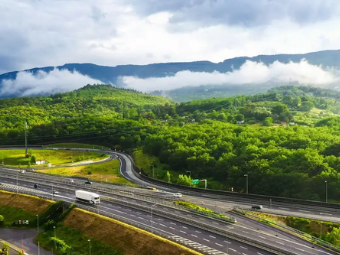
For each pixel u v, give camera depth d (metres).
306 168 196.25
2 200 175.00
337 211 142.88
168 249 108.38
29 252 124.75
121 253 117.38
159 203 156.88
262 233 118.44
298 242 110.75
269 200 163.38
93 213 143.75
